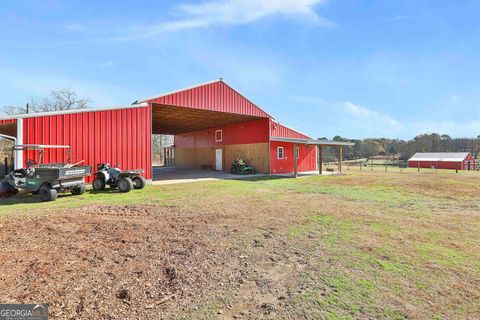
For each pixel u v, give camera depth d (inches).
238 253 134.3
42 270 112.2
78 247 141.1
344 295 93.7
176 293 94.6
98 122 414.9
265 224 190.5
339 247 143.7
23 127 351.3
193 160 983.0
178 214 221.6
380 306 86.7
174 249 139.3
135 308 84.4
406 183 466.0
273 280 105.3
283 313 82.4
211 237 160.1
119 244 146.6
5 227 178.4
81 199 295.0
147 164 467.2
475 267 118.0
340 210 239.0
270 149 661.3
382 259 127.1
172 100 504.4
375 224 191.5
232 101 599.5
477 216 217.2
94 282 102.0
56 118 376.5
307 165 792.3
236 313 82.3
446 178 565.3
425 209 244.4
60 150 378.0
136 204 265.0
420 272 112.8
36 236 159.8
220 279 105.7
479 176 621.6
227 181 502.6
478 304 88.0
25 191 340.5
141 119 463.5
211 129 876.0
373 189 386.3
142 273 110.5
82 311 82.2
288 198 305.3
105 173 368.8
